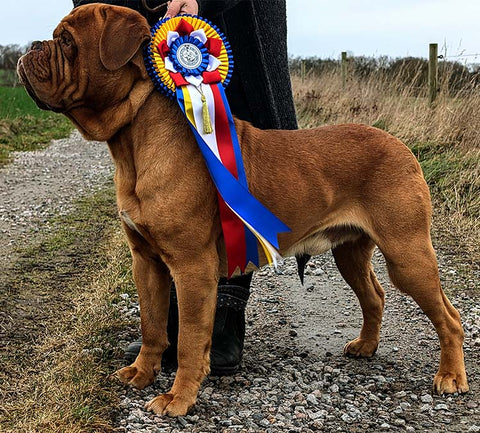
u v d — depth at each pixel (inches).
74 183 393.7
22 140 600.4
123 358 146.6
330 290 206.1
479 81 368.2
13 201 339.0
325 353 156.6
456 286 203.5
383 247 135.2
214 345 141.9
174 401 121.6
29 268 217.2
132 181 123.2
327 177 135.6
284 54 163.3
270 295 201.0
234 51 152.3
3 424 115.8
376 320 153.0
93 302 181.5
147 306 133.4
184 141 122.3
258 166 131.6
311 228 137.8
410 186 134.1
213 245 124.8
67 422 115.8
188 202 120.0
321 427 120.3
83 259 228.5
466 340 162.1
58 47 119.3
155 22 144.8
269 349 158.9
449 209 281.9
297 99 545.6
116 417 120.6
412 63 473.4
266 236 125.6
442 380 134.5
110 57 116.6
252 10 149.3
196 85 124.4
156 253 126.8
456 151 336.2
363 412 126.6
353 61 554.6
